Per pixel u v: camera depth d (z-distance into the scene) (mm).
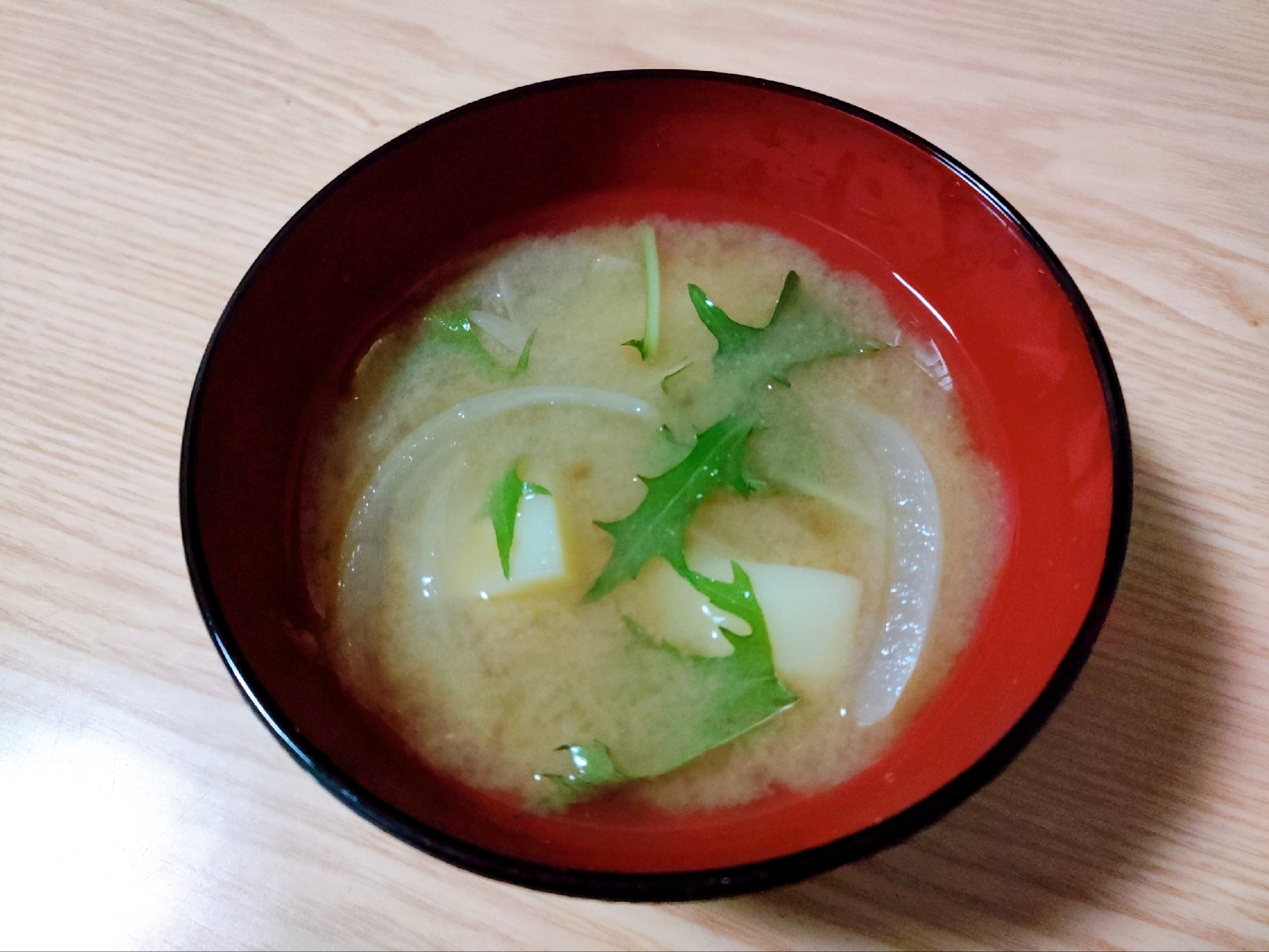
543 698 145
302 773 146
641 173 177
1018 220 147
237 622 127
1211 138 193
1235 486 161
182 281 183
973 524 156
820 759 141
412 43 207
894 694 145
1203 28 206
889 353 170
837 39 206
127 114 200
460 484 160
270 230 188
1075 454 140
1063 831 140
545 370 169
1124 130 194
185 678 152
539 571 151
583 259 179
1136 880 137
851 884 137
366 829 142
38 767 147
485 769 140
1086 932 135
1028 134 193
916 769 133
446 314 172
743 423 159
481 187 171
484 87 202
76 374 175
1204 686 148
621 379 168
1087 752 144
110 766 147
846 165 165
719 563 152
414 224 167
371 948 136
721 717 142
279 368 154
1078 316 139
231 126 199
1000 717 126
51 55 208
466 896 138
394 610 152
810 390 167
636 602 151
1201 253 181
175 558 161
